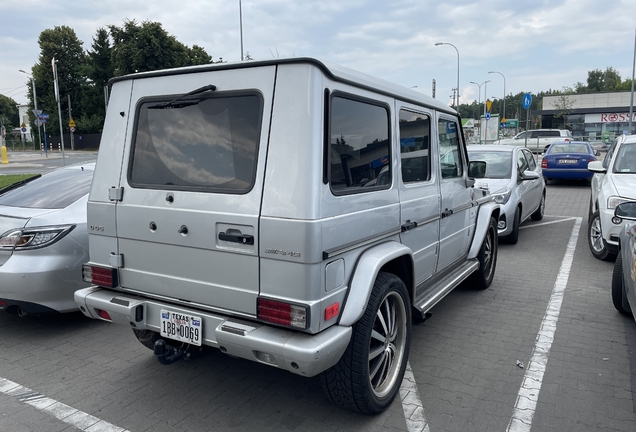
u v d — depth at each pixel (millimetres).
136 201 3240
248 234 2795
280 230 2686
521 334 4684
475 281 5887
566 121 52156
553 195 15164
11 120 97312
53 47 67250
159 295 3225
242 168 2861
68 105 65500
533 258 7625
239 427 3193
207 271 2979
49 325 4977
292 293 2697
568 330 4773
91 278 3488
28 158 41156
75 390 3676
